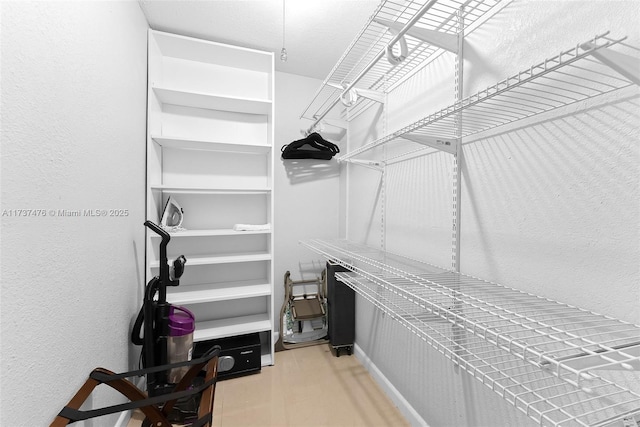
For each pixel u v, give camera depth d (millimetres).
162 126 1999
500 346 567
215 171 2152
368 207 1995
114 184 1213
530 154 868
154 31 1711
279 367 1928
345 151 2430
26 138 675
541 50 828
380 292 1671
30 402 684
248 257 1970
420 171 1422
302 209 2406
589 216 723
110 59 1166
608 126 685
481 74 1034
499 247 975
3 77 605
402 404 1490
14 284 637
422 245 1400
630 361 437
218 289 2016
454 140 1140
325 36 1802
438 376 1251
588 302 723
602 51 501
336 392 1665
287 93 2340
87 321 967
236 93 2176
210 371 962
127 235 1382
